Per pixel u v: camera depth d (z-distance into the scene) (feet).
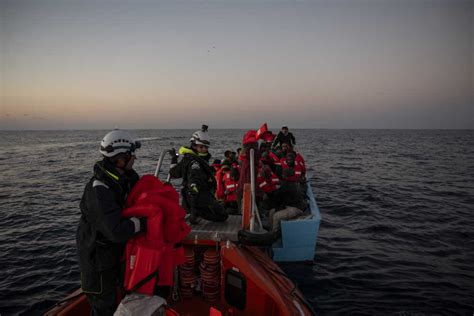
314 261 21.91
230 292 10.69
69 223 34.81
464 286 18.67
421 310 16.17
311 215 19.38
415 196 45.88
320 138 343.67
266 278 10.26
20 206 43.21
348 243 25.98
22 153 150.41
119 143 7.24
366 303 16.76
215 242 11.75
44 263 23.81
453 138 351.46
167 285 7.93
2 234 30.89
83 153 149.18
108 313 7.27
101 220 6.59
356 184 56.54
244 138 18.54
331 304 16.63
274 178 20.81
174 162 13.83
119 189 7.30
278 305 9.34
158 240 7.26
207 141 13.28
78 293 10.02
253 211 11.74
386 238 27.37
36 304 18.08
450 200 43.09
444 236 27.91
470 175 68.13
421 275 20.06
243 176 17.78
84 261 7.02
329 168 81.87
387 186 54.54
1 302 18.31
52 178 70.64
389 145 205.26
